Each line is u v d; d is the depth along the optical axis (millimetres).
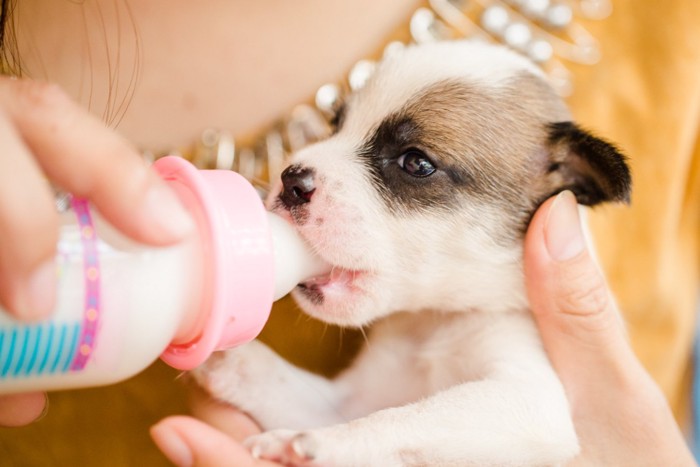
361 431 219
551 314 238
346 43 287
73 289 178
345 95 268
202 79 277
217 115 278
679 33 296
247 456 207
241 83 279
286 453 214
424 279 244
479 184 246
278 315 267
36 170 157
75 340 178
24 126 166
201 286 186
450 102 249
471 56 260
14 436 264
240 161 274
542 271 236
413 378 260
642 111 296
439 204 243
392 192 241
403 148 245
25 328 175
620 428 243
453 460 222
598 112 292
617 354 237
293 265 207
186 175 188
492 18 288
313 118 279
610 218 298
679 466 246
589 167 249
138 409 263
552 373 240
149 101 274
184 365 188
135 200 173
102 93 260
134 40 272
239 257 187
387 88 254
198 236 186
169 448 206
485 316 252
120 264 180
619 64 296
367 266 235
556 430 228
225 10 278
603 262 296
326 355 270
